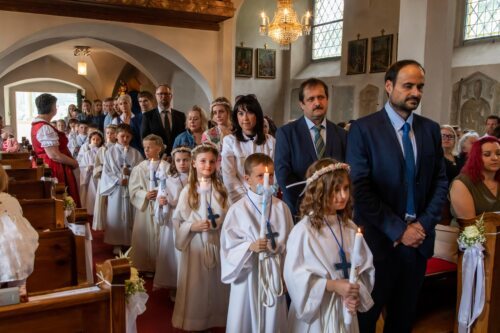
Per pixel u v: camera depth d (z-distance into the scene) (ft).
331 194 7.41
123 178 17.57
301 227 7.54
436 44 23.26
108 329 5.40
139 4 26.04
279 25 35.09
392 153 8.34
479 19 34.40
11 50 25.20
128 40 30.60
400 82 8.11
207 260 10.66
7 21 24.30
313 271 7.29
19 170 15.24
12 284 7.03
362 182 8.38
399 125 8.46
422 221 8.18
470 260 9.64
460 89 34.68
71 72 57.82
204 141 14.35
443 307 12.05
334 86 45.80
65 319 5.16
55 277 8.43
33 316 4.96
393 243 8.41
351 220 7.93
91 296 5.24
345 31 44.09
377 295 8.55
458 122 34.94
